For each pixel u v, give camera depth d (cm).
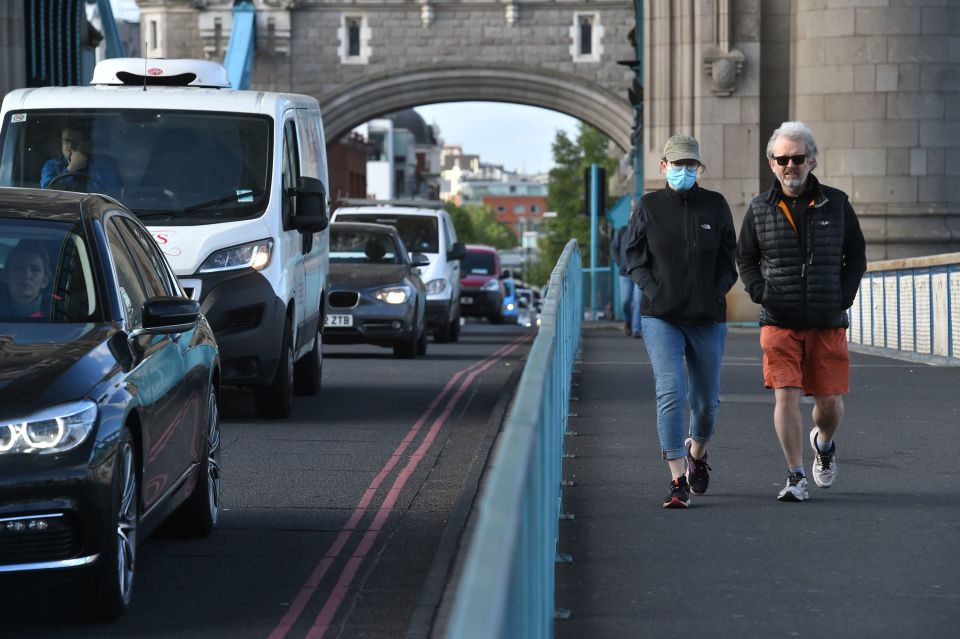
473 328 9075
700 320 2095
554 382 1634
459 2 13425
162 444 1741
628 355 5134
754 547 1839
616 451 2664
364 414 3412
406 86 13425
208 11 12950
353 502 2270
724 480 2353
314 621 1584
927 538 1900
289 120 3491
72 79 7469
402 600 1675
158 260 2020
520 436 857
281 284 3234
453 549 1872
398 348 5331
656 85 7038
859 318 5656
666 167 2098
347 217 6800
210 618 1594
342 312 5100
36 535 1477
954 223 6806
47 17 6962
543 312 1645
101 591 1538
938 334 4691
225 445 2869
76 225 1795
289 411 3341
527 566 905
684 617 1505
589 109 13525
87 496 1490
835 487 2292
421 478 2497
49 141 3319
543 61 13500
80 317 1698
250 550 1933
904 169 6800
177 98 3391
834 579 1672
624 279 6612
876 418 3162
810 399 3522
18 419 1482
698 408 2152
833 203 2123
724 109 6975
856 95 6812
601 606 1548
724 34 6956
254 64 13362
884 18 6775
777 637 1434
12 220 1791
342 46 13362
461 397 3812
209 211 3241
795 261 2123
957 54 6794
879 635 1445
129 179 3272
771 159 2116
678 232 2086
